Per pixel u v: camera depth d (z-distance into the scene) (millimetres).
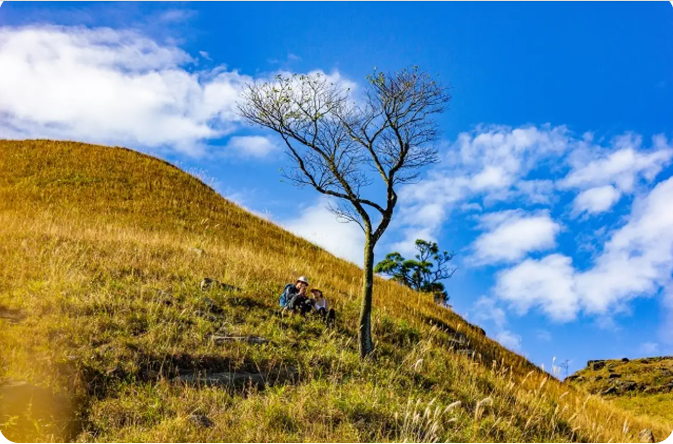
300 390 10258
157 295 13383
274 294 16156
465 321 25031
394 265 48938
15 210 27938
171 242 21547
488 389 13711
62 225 23625
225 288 15156
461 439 9625
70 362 9578
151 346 10727
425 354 14836
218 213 34188
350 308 17109
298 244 32312
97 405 8742
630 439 13406
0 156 38031
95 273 14367
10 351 9523
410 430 9430
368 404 9977
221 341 11742
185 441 7934
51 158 38750
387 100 13922
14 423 7785
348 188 13766
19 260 14711
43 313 11398
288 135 14016
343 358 12312
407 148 14031
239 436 8266
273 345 12297
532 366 20984
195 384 10016
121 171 38125
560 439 11398
